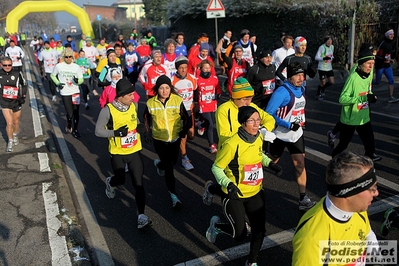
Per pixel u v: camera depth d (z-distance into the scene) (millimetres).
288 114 4598
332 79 10734
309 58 7348
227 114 4020
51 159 7070
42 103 12656
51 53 14219
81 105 12078
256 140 3344
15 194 5574
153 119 5016
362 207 2021
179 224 4664
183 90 6477
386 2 14523
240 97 3912
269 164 3453
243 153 3314
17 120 7812
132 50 11648
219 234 4375
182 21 24844
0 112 10977
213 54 11477
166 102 4965
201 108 6852
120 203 5316
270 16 17688
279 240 4180
